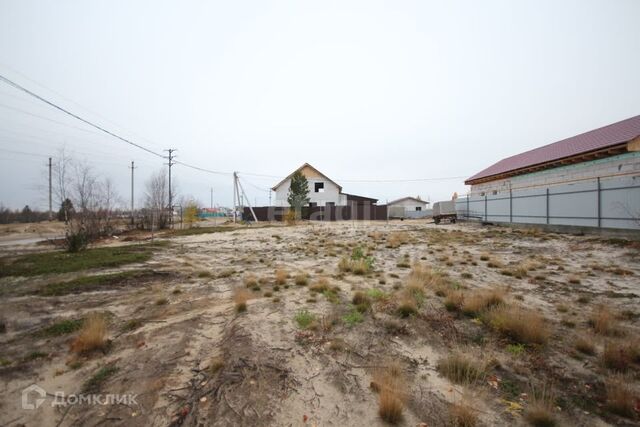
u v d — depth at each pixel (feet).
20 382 8.84
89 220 40.27
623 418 7.47
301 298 16.60
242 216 117.80
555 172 48.91
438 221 74.95
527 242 35.24
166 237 51.29
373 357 10.47
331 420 7.47
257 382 8.92
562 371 9.45
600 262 23.72
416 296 15.88
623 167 37.37
